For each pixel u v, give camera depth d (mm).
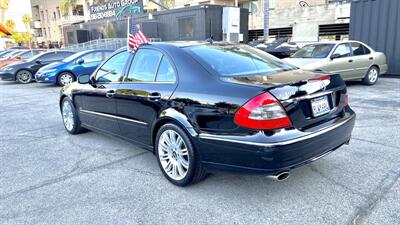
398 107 6719
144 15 21391
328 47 9086
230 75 3201
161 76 3637
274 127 2727
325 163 3887
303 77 3137
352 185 3330
